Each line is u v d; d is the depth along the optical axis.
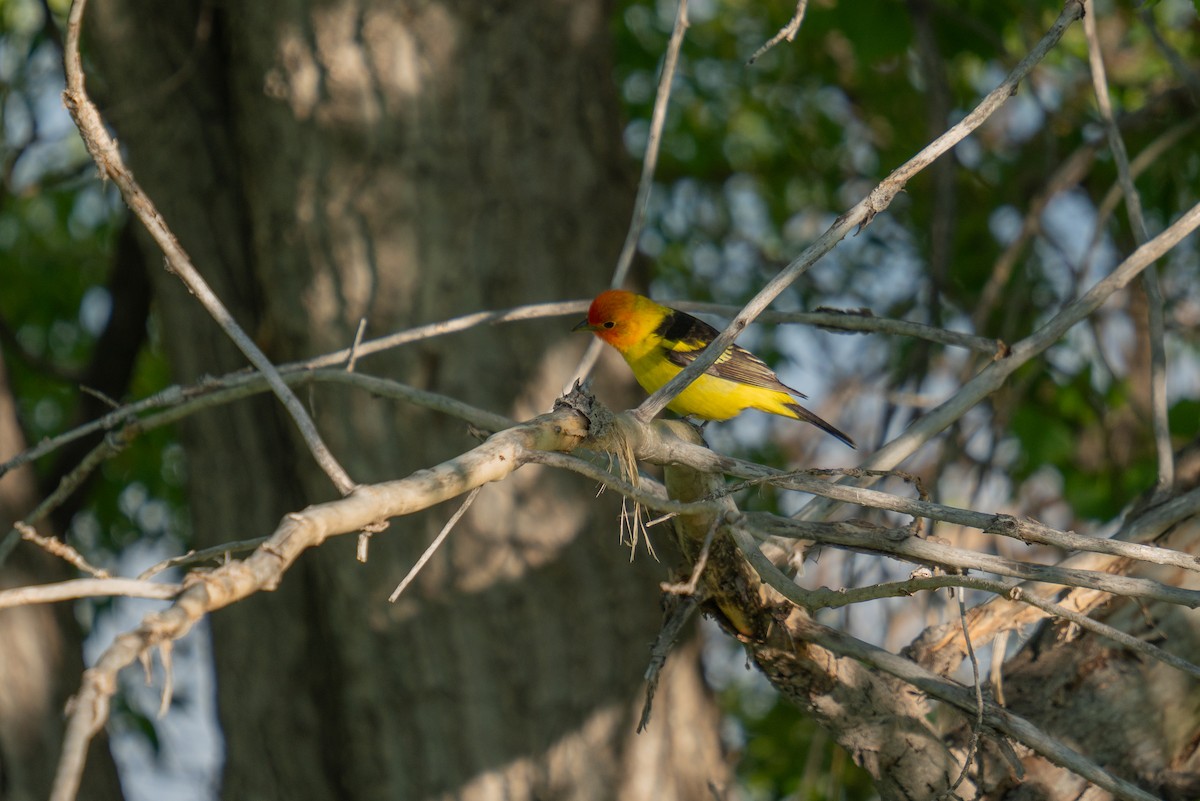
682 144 19.28
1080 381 14.53
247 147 11.84
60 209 17.86
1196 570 5.36
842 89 19.19
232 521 11.85
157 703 14.99
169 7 12.00
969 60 18.39
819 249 5.99
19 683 10.88
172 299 11.94
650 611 11.56
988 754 7.48
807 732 16.22
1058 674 7.75
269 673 11.81
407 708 11.28
